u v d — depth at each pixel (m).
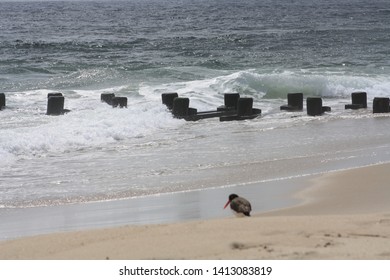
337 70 69.75
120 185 28.06
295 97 48.97
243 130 41.25
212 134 39.94
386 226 17.59
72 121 40.75
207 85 56.62
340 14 197.88
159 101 49.44
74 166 31.67
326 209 23.08
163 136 39.34
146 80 62.12
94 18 194.50
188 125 43.28
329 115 46.59
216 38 112.06
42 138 35.72
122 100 46.34
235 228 17.39
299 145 35.97
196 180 28.58
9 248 17.02
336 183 27.25
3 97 46.88
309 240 16.05
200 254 15.22
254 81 56.25
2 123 41.31
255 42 104.38
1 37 120.38
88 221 22.84
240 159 32.59
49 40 111.00
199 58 82.69
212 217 22.69
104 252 15.89
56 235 18.09
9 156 33.09
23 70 69.38
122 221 22.61
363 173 28.80
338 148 35.00
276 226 17.52
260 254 15.00
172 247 15.84
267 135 39.34
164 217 22.95
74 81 61.34
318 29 132.25
